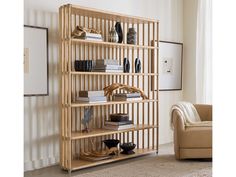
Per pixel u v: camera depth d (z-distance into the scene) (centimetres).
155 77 511
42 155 376
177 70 554
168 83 539
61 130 362
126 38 455
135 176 336
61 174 345
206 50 525
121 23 457
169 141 548
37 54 367
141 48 447
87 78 413
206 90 525
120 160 411
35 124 369
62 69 363
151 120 510
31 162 365
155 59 510
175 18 551
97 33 391
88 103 367
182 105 428
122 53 454
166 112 541
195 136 392
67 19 357
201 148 393
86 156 390
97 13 386
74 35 365
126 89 425
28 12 360
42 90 373
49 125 382
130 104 474
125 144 419
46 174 345
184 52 565
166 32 536
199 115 454
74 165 360
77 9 363
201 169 362
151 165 382
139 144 493
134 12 484
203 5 528
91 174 345
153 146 454
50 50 381
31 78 363
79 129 407
